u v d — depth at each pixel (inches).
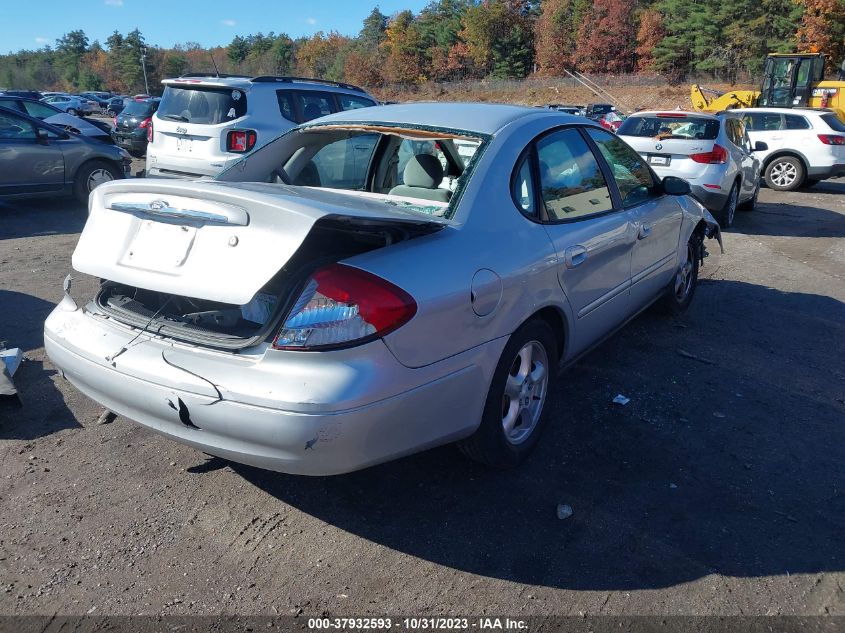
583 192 156.5
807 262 322.3
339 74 4192.9
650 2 3102.9
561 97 2768.2
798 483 134.4
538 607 101.5
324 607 101.2
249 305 109.3
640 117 412.8
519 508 124.6
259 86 366.3
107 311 121.6
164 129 366.0
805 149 586.2
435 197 142.5
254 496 127.3
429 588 105.1
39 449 141.4
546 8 3361.2
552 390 144.7
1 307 225.8
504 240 125.3
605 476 135.3
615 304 169.5
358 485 131.0
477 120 143.4
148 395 106.4
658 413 161.8
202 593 103.6
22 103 609.3
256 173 164.4
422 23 3811.5
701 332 219.3
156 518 120.5
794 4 2287.2
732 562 111.4
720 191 378.3
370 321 98.8
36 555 110.8
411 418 105.3
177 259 107.0
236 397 98.3
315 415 95.2
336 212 99.1
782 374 187.2
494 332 119.2
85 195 427.8
